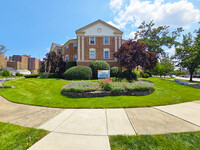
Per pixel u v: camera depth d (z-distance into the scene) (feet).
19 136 8.57
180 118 11.93
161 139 7.95
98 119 11.82
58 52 86.33
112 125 10.36
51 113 13.94
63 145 7.37
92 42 60.39
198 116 12.50
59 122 11.12
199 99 20.57
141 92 24.04
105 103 18.02
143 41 75.20
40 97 22.08
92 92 23.26
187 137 8.21
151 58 40.27
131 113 13.61
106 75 34.55
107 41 60.90
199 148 7.04
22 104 18.22
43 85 32.22
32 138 8.23
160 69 61.00
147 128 9.70
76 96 22.86
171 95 23.57
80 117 12.46
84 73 41.24
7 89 28.91
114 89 23.56
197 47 43.68
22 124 10.71
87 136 8.49
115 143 7.59
